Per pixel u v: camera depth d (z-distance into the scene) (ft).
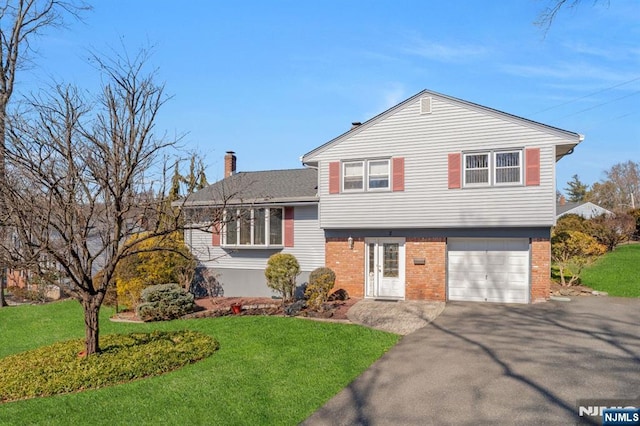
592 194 232.32
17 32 61.46
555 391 24.63
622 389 24.73
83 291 30.86
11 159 26.13
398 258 58.13
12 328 47.73
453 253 55.93
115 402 24.38
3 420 22.40
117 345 34.14
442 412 22.49
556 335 36.83
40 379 27.40
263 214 63.77
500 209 51.65
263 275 64.08
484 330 39.47
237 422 21.76
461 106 53.62
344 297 58.90
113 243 30.71
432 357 31.81
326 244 60.70
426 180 54.95
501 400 23.70
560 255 59.62
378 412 22.70
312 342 35.86
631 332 37.27
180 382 27.30
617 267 73.56
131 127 29.86
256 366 30.17
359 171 58.54
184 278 58.18
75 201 28.86
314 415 22.48
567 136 49.21
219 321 45.14
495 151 52.03
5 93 60.34
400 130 56.34
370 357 31.96
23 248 28.40
